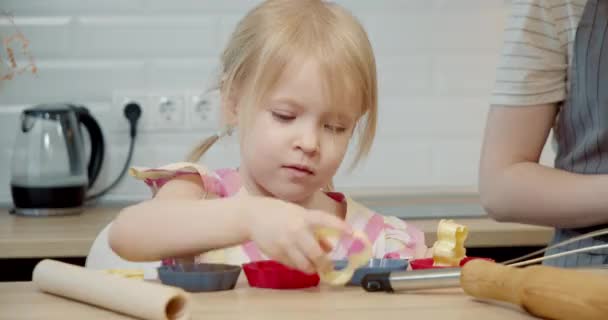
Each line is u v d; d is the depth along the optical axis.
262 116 1.27
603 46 1.46
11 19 2.39
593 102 1.46
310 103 1.25
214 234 1.04
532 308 0.86
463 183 2.50
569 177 1.43
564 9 1.52
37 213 2.16
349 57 1.28
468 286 0.93
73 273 0.96
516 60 1.54
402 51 2.46
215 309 0.89
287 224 0.94
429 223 2.00
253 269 1.03
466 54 2.48
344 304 0.92
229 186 1.42
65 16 2.40
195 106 2.41
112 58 2.41
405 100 2.47
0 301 0.96
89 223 2.04
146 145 2.41
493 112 1.57
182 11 2.41
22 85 2.40
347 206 1.54
